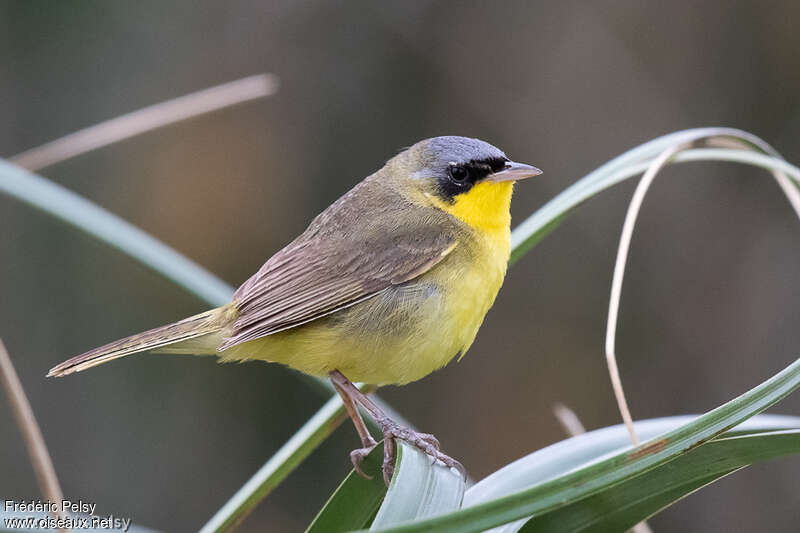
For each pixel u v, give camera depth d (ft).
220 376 46.29
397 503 14.29
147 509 44.62
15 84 44.32
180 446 45.57
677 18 48.01
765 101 47.37
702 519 46.37
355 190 24.58
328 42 47.96
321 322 22.48
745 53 47.55
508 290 50.06
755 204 47.47
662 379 47.91
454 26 48.52
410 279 22.31
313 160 48.06
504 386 49.93
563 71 48.52
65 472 44.45
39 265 44.57
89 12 44.91
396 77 48.26
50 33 44.57
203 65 46.60
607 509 14.71
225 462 45.78
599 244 48.67
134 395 45.75
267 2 47.47
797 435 13.78
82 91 44.88
